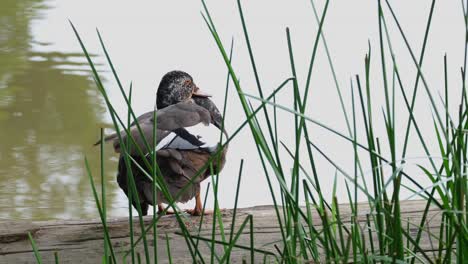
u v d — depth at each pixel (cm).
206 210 736
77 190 1134
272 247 585
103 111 1407
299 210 402
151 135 736
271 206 723
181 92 937
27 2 2303
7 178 1164
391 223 395
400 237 384
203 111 798
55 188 1129
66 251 600
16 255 594
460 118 379
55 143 1283
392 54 396
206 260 568
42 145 1283
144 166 712
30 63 1695
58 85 1541
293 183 401
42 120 1370
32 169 1201
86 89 1511
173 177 717
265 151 393
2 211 1060
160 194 706
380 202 394
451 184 402
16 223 660
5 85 1541
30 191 1124
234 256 570
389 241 409
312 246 421
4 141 1284
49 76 1609
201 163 746
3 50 1781
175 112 780
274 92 382
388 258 376
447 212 389
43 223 660
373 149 398
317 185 408
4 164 1203
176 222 673
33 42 1855
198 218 693
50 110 1407
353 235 411
